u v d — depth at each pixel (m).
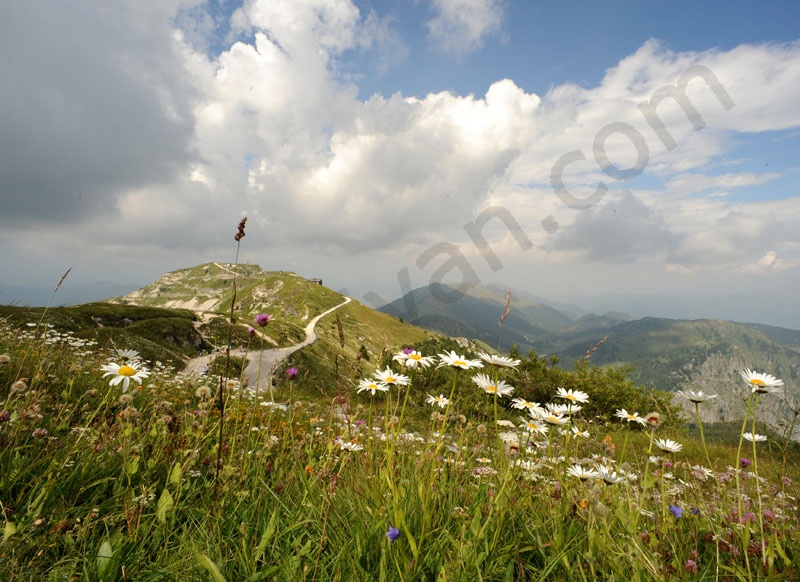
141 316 56.94
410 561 1.78
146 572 1.85
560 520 2.15
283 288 147.38
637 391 17.97
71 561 1.86
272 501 2.51
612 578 1.74
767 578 1.78
